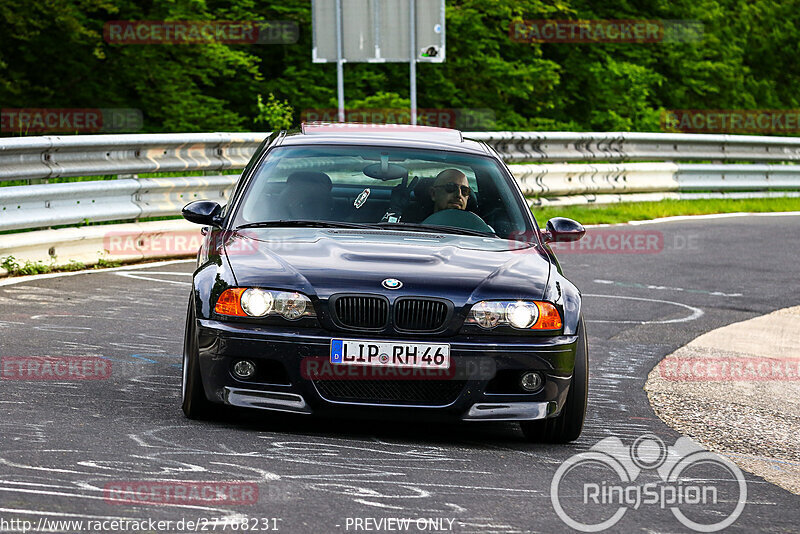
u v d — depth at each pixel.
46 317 18.89
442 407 12.45
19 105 53.91
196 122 57.19
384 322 12.41
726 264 30.44
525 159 39.84
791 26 87.00
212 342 12.45
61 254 24.14
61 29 52.66
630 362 18.73
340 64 39.84
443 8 39.47
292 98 61.31
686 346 20.28
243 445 11.73
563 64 73.06
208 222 14.80
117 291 21.88
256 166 15.45
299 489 10.09
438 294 12.55
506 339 12.59
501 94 68.00
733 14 84.56
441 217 14.80
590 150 42.88
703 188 46.88
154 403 13.57
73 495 9.44
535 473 11.55
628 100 73.81
